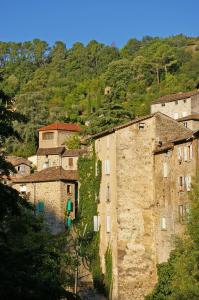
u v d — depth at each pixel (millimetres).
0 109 28891
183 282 49562
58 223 81312
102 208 74250
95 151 76812
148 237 70062
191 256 50281
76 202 83438
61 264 58844
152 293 65312
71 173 84625
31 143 130875
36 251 27828
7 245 27500
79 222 76562
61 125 127562
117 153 71000
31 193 83750
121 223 69938
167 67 177875
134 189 70750
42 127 130125
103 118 114562
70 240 68938
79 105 161750
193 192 54000
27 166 111375
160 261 67938
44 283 25297
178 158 65500
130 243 69812
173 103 120000
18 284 24188
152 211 70312
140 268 69438
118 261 69375
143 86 167125
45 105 153500
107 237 72438
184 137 64500
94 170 76500
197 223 51344
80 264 71000
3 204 26906
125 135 71500
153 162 71188
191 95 117125
